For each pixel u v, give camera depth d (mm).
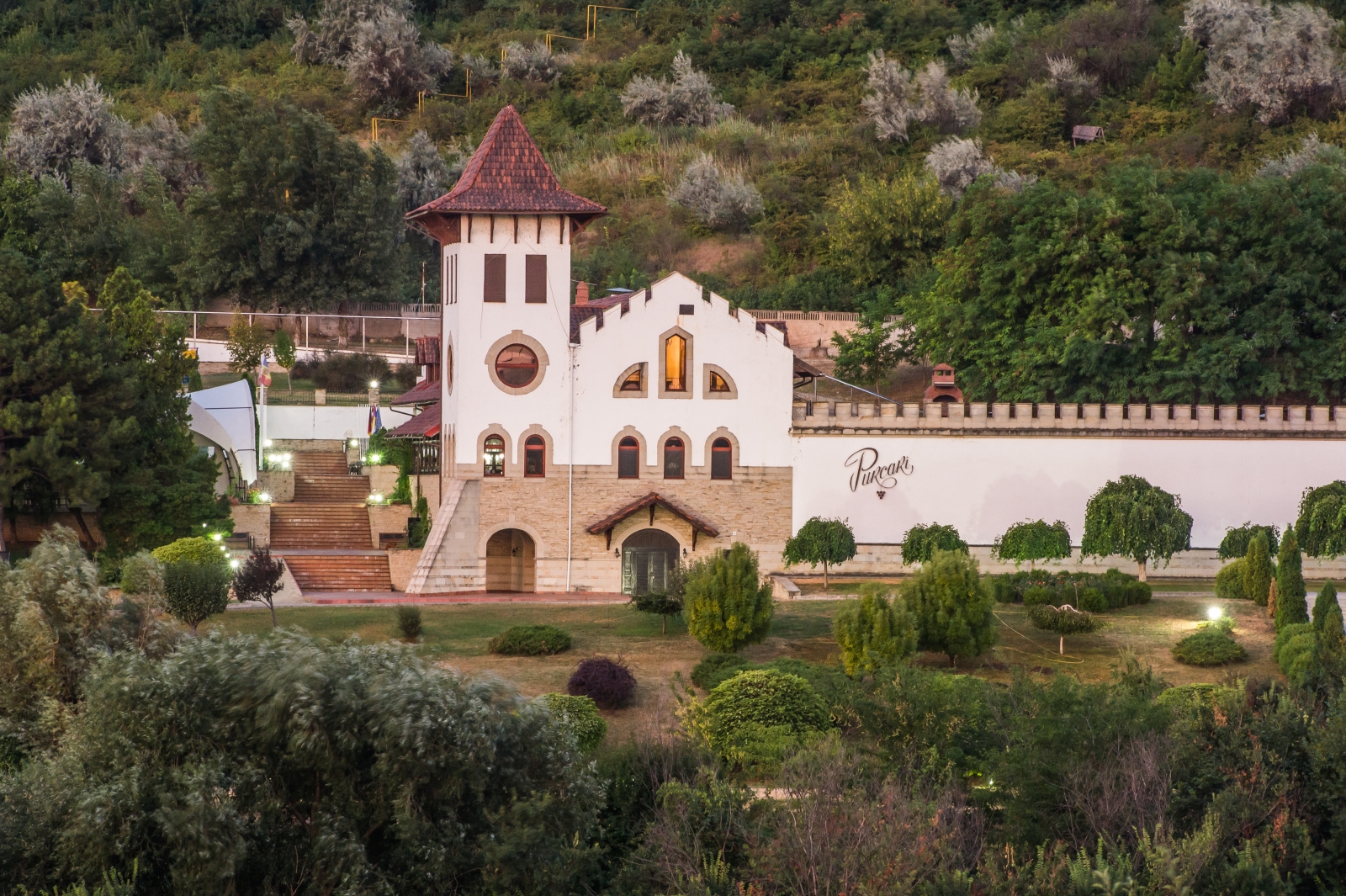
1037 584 65500
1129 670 43938
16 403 66875
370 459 87188
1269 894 31078
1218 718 38312
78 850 27422
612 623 62031
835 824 30922
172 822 26891
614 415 72750
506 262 72000
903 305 95625
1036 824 34469
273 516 79438
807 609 64250
